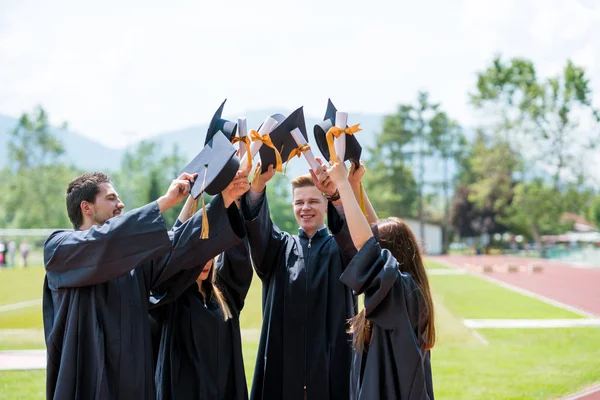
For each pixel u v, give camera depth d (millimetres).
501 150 59719
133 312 3613
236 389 4320
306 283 4707
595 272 37688
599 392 7852
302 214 4926
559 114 56312
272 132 3854
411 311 3600
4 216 73625
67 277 3465
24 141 74500
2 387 7805
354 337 3746
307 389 4570
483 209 77062
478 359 10070
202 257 3639
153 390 3648
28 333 12680
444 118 80188
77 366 3463
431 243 79250
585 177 56594
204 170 3492
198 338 4191
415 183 78188
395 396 3518
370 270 3512
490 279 30812
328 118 4125
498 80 59094
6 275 34781
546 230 76250
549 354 10594
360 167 4090
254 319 14180
